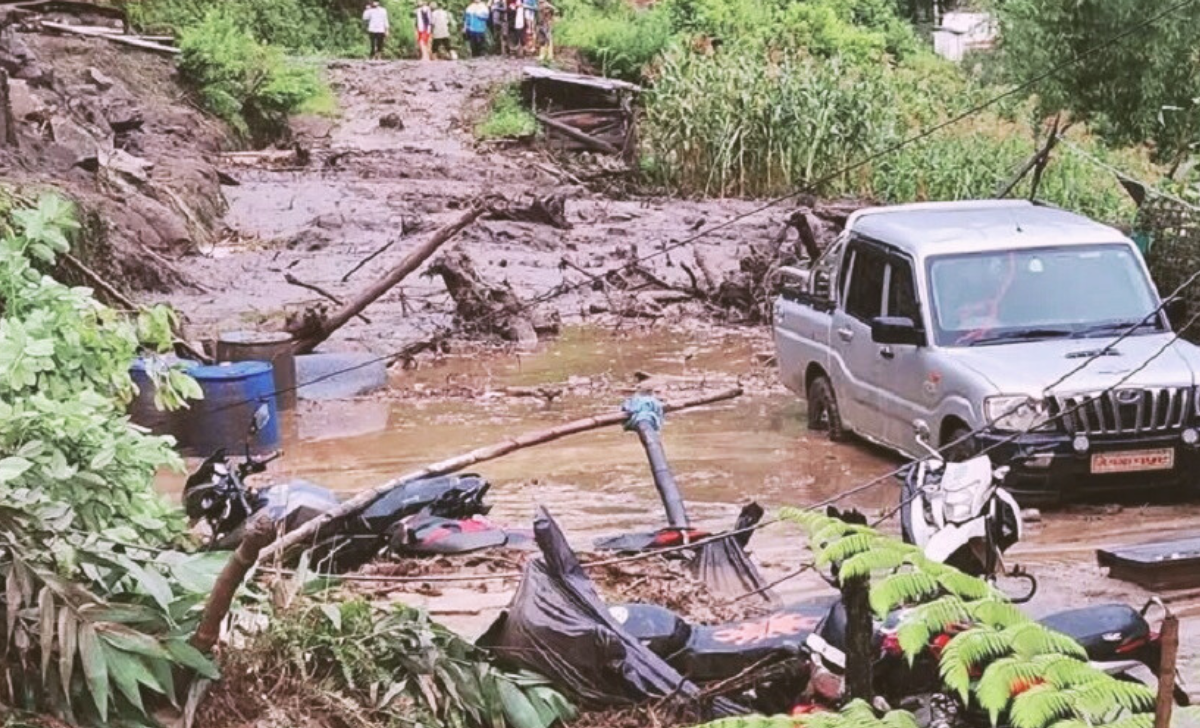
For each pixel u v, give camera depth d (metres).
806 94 31.70
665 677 6.35
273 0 46.75
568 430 7.00
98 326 7.57
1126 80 21.14
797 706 5.98
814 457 13.07
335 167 34.22
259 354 14.45
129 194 23.23
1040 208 13.91
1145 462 11.25
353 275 22.25
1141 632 6.30
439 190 31.03
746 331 19.48
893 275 12.80
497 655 6.45
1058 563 9.89
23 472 5.52
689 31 49.88
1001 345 12.02
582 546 9.32
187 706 5.39
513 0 48.88
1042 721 3.61
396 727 5.75
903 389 12.40
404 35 50.59
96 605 5.27
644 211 29.48
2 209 11.87
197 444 12.21
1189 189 17.19
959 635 3.98
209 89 35.97
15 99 23.05
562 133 38.22
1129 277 12.57
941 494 7.16
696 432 14.03
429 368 16.94
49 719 5.14
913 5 64.25
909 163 29.75
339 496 11.33
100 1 38.31
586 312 20.53
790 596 8.89
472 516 9.50
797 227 19.53
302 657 5.77
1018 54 21.78
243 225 27.09
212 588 5.65
